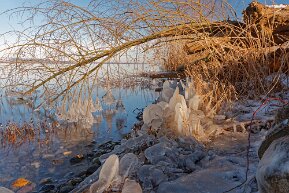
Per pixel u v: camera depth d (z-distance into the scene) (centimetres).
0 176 482
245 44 555
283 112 145
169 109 360
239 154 285
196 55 651
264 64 512
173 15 514
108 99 880
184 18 523
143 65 555
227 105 462
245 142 322
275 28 555
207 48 562
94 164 499
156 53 569
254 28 534
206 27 544
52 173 493
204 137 340
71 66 436
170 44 570
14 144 651
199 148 306
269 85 473
